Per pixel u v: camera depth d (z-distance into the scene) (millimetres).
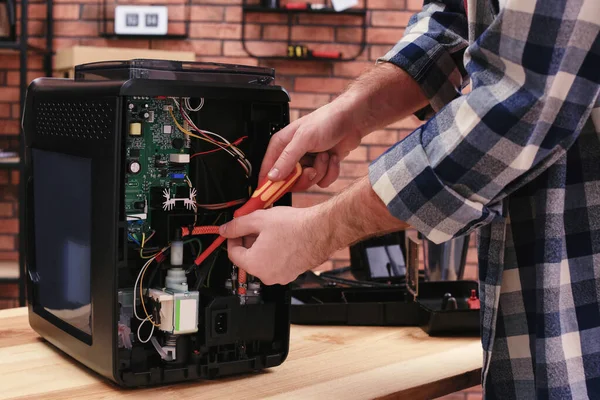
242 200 1136
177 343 1073
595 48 770
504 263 893
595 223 870
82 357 1089
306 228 945
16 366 1118
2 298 3691
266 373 1119
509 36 777
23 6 3352
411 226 889
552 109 776
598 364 875
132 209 1050
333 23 3729
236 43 3715
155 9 3648
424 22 1218
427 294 1520
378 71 1196
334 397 1012
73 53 3166
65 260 1139
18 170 3533
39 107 1212
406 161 845
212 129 1112
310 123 1122
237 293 1111
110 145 995
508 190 833
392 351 1230
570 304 875
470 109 806
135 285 1042
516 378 898
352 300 1516
